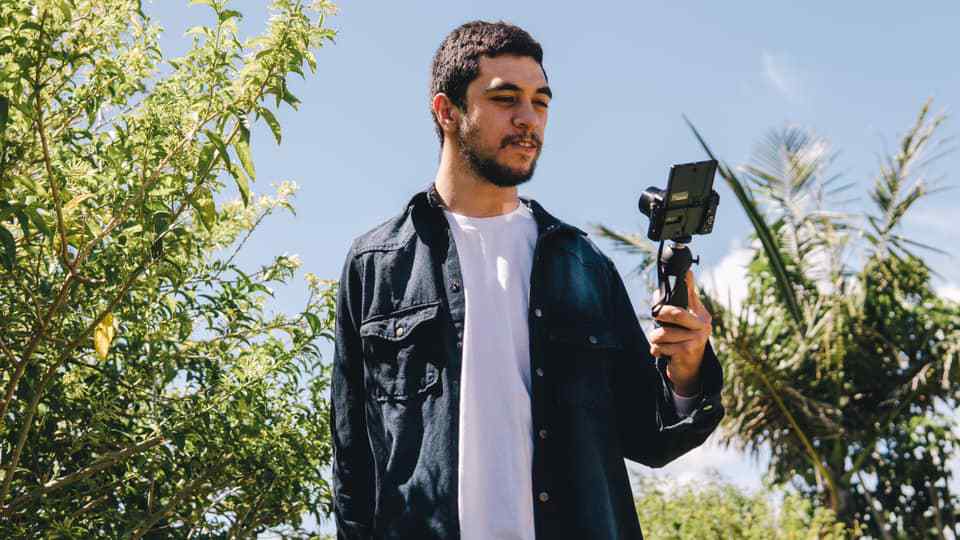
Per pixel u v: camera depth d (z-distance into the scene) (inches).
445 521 64.5
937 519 394.9
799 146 412.2
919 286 418.3
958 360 401.4
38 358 177.5
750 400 393.1
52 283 166.2
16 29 138.6
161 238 155.1
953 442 418.0
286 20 141.4
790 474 406.9
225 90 144.7
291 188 195.9
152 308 185.3
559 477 65.5
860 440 414.9
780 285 375.2
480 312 68.7
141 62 163.6
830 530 381.7
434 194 73.4
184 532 212.4
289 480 208.7
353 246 74.4
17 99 138.6
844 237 411.5
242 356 200.1
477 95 69.7
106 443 197.2
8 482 167.0
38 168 164.1
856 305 407.5
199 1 142.6
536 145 69.8
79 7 150.2
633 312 73.0
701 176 62.7
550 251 70.8
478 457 65.4
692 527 382.9
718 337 383.9
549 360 67.6
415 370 68.2
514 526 64.2
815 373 406.9
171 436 183.9
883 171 407.2
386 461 68.3
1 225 141.4
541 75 70.6
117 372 189.9
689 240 64.4
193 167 151.8
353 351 73.2
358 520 71.4
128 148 152.7
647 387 70.6
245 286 196.2
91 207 159.6
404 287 70.4
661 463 70.1
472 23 71.9
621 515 66.4
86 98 162.1
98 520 201.0
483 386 66.8
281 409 207.5
